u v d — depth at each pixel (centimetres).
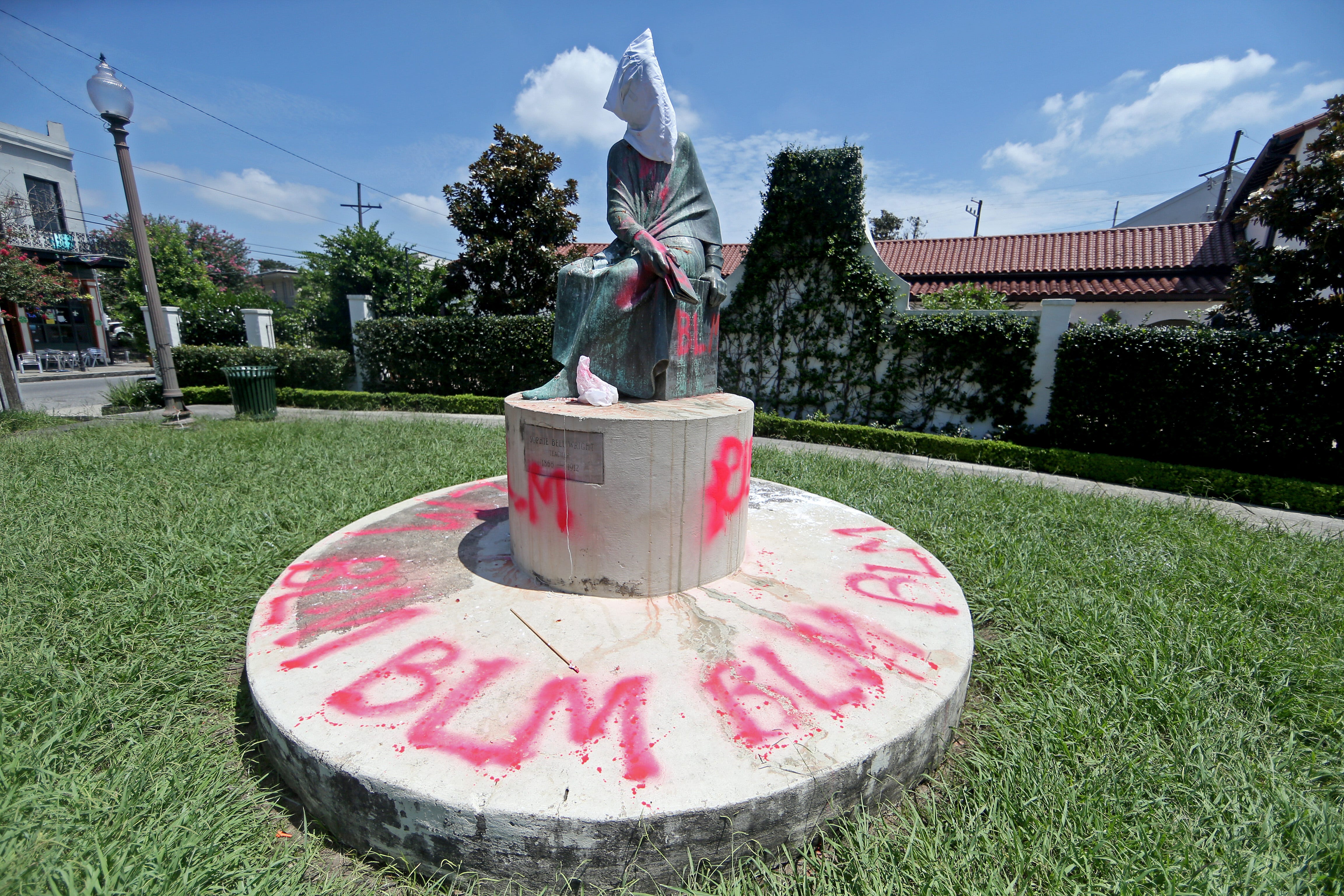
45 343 2348
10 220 1977
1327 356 735
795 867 198
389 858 203
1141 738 246
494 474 652
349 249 1806
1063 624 334
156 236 2844
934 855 188
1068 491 662
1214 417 816
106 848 178
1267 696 281
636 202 382
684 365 377
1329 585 409
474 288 1744
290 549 422
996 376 1012
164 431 881
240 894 171
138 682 269
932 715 234
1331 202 780
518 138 1591
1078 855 189
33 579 358
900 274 1655
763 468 711
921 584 352
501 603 317
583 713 229
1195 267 1377
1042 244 1625
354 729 217
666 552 321
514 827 184
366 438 839
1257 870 184
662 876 190
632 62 355
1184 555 450
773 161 1131
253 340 1638
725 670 259
